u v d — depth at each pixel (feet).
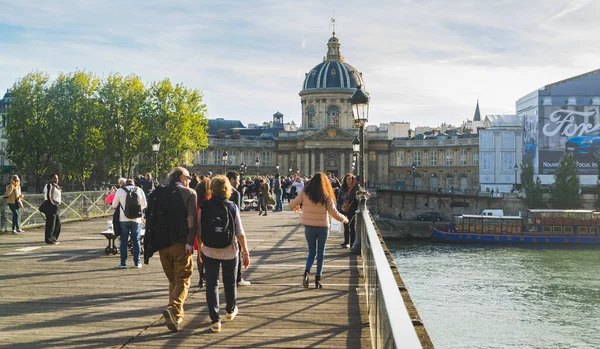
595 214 208.33
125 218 43.68
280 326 27.96
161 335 26.48
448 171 321.32
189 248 27.32
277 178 112.68
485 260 165.58
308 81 338.95
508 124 293.84
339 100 331.77
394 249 194.49
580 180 267.39
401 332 11.28
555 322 95.50
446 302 109.50
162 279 39.34
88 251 52.95
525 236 207.72
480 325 94.32
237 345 25.07
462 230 216.54
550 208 253.44
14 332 26.81
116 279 39.34
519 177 287.89
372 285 23.63
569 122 268.00
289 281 39.32
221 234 26.55
